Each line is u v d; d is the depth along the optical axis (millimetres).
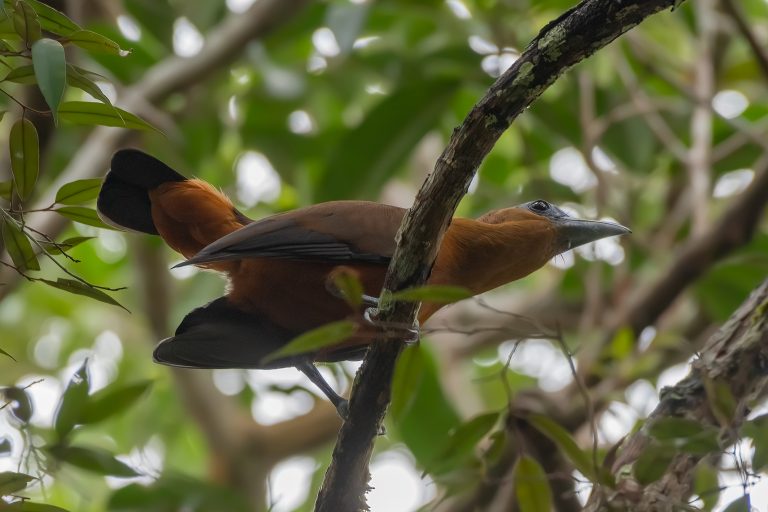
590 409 6348
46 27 5109
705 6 12750
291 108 13430
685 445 6078
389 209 7621
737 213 11508
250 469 14508
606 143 12508
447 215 5797
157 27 12195
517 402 9461
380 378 6125
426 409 11617
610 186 13070
